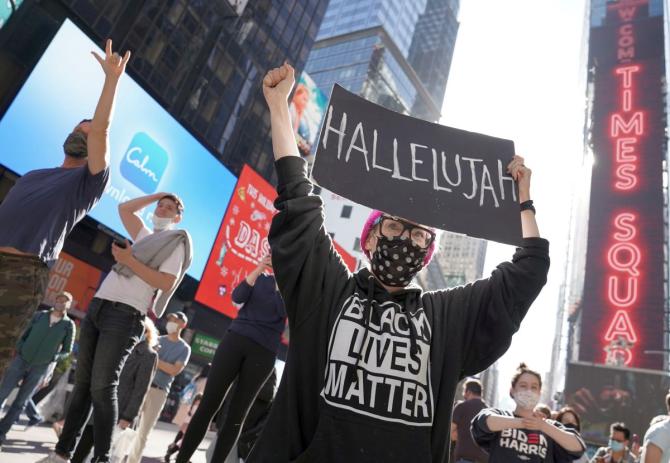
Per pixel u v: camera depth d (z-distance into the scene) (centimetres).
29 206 264
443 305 174
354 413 140
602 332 4719
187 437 323
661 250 4812
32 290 253
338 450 135
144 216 1866
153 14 2322
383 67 8675
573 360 4734
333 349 151
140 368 446
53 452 298
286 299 159
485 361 167
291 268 157
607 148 5528
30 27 1722
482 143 215
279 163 175
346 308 160
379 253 176
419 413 146
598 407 4456
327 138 190
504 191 204
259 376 347
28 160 1426
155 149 1925
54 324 569
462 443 561
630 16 6238
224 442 333
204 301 2175
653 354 4469
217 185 2272
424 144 207
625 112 5625
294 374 152
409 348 154
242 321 355
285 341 2631
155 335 470
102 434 286
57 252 276
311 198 169
